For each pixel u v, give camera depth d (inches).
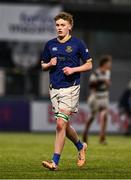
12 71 2263.8
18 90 2268.7
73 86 808.9
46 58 829.8
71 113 810.2
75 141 839.1
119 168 850.8
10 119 2113.7
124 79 2348.7
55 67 813.9
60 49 814.5
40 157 1041.5
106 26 2340.1
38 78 2273.6
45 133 2060.8
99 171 802.8
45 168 836.0
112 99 2329.0
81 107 2137.1
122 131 2122.3
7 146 1337.4
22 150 1214.9
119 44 2361.0
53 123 2138.3
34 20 2187.5
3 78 2255.2
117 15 2346.2
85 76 2292.1
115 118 2142.0
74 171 799.1
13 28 2183.8
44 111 2135.8
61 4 2257.6
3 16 2175.2
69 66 813.9
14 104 2116.1
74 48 814.5
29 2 2191.2
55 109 815.1
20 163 917.2
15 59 2261.3
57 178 720.3
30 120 2127.2
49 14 2194.9
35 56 2271.2
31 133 2043.6
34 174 759.1
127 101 2062.0
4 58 2257.6
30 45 2268.7
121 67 2351.1
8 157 1032.8
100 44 2345.0
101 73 1515.7
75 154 1112.2
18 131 2119.8
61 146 794.8
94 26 2331.4
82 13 2309.3
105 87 1519.4
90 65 817.5
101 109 1508.4
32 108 2128.4
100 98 1505.9
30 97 2268.7
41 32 2192.4
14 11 2180.1
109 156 1077.1
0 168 837.2
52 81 813.2
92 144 1466.5
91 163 929.5
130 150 1246.3
